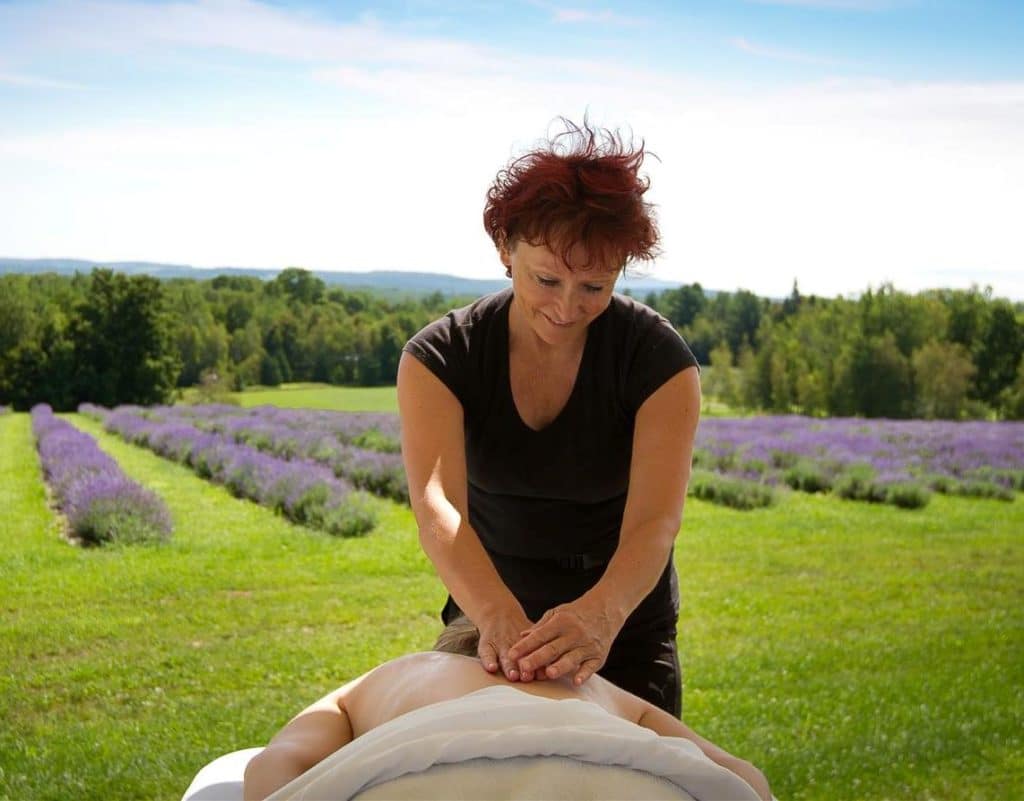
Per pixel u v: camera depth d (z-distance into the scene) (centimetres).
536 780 76
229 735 309
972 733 333
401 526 555
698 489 680
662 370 130
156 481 598
